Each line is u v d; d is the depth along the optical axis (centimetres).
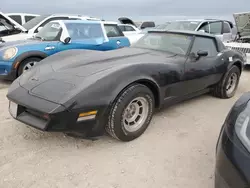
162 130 315
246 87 561
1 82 511
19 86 267
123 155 256
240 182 149
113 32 651
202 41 394
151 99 290
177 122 342
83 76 257
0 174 220
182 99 358
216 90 441
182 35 391
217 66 405
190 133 312
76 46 546
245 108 194
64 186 210
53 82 254
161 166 242
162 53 365
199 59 368
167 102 324
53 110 221
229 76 439
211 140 298
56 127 228
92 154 256
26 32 693
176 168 240
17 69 477
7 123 314
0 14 636
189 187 216
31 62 491
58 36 534
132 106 275
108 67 276
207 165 247
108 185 213
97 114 240
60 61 319
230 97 462
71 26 553
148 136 297
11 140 275
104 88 242
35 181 213
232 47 753
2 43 528
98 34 597
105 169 233
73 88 239
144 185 215
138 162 246
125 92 256
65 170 229
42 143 272
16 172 223
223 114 380
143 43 415
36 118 242
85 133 245
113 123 256
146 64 287
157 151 267
